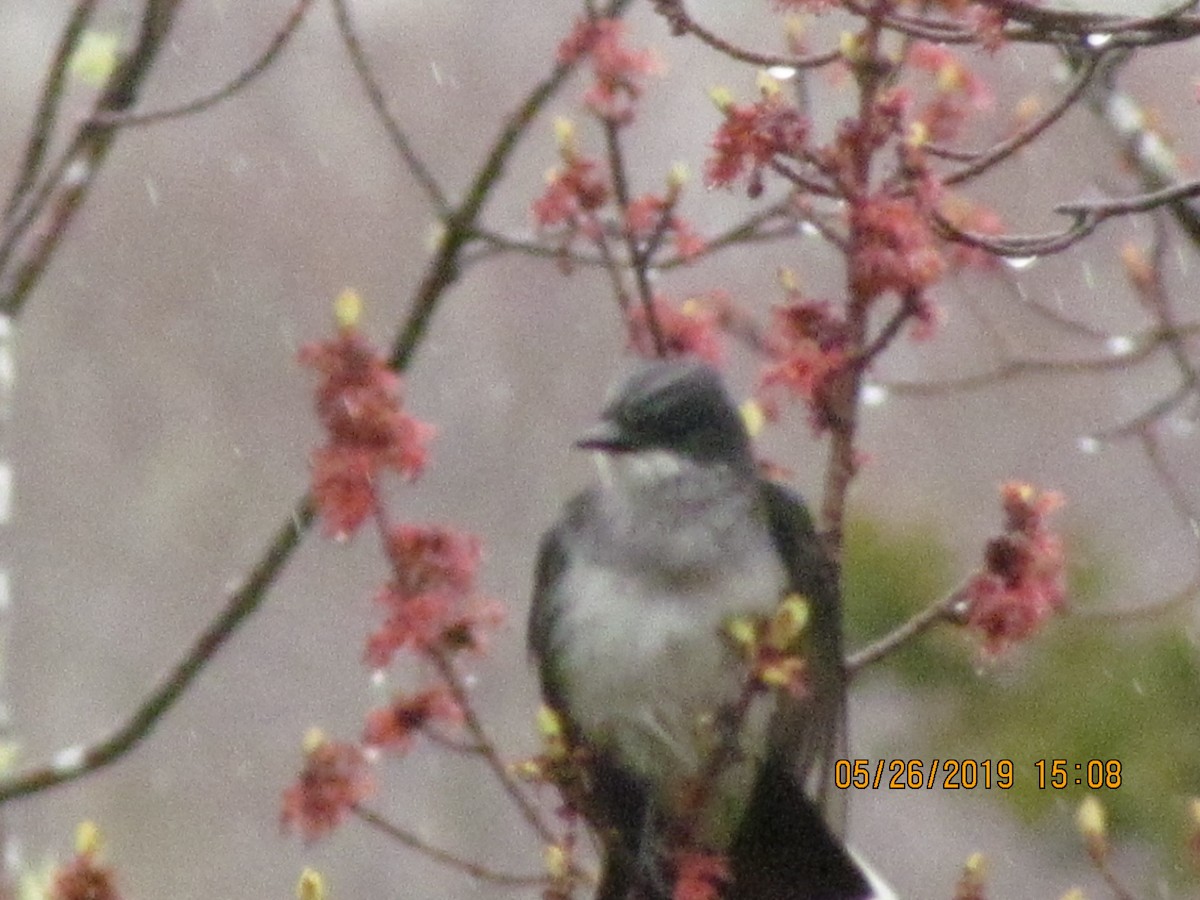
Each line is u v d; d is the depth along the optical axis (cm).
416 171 955
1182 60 1780
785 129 686
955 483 1675
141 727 923
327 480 664
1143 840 1070
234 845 1817
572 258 885
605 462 870
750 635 675
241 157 2023
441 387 1888
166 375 1995
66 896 684
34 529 1948
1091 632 1099
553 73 943
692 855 727
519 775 726
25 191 950
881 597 1121
